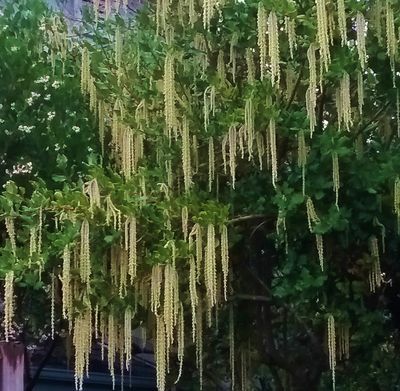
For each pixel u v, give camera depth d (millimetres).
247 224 8922
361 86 7648
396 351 9828
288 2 7504
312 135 7977
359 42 7328
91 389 14805
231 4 8492
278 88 8164
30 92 10016
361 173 8008
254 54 8703
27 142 10008
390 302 9805
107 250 7895
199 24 8805
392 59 7508
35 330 11062
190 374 11117
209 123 8234
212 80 8320
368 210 8156
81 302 7543
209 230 7414
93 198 7348
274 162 7605
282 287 8289
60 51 10289
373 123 8703
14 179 9961
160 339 7488
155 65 8844
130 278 7719
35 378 11398
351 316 8664
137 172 8438
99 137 9578
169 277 7316
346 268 8672
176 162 8609
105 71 9070
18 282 8156
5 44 10016
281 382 10492
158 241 7828
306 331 9875
